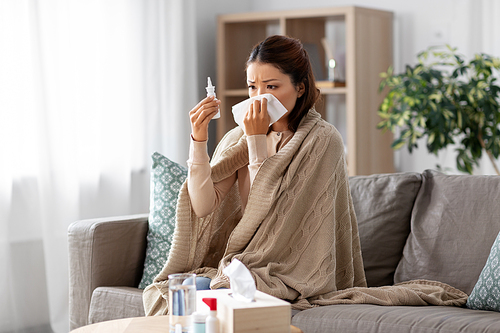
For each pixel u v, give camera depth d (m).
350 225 1.85
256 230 1.74
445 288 1.85
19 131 2.69
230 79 3.83
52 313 2.77
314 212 1.75
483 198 1.91
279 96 1.76
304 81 1.82
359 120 3.51
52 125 2.78
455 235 1.91
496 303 1.63
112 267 2.07
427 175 2.13
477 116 3.07
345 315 1.54
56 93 2.79
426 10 3.67
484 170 3.48
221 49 3.75
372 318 1.51
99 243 2.04
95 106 3.05
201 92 3.95
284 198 1.73
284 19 3.60
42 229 2.75
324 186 1.75
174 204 2.11
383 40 3.67
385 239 2.06
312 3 4.04
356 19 3.46
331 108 3.93
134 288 2.04
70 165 2.86
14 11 2.65
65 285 2.82
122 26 3.18
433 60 3.64
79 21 2.97
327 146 1.79
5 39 2.62
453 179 2.03
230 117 3.87
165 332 1.22
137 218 2.19
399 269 2.00
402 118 3.12
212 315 1.14
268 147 1.87
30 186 2.74
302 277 1.70
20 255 2.72
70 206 2.86
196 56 3.69
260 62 1.75
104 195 3.12
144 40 3.32
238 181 1.92
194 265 1.90
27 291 2.75
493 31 3.45
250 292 1.17
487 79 3.22
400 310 1.56
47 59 2.77
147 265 2.10
